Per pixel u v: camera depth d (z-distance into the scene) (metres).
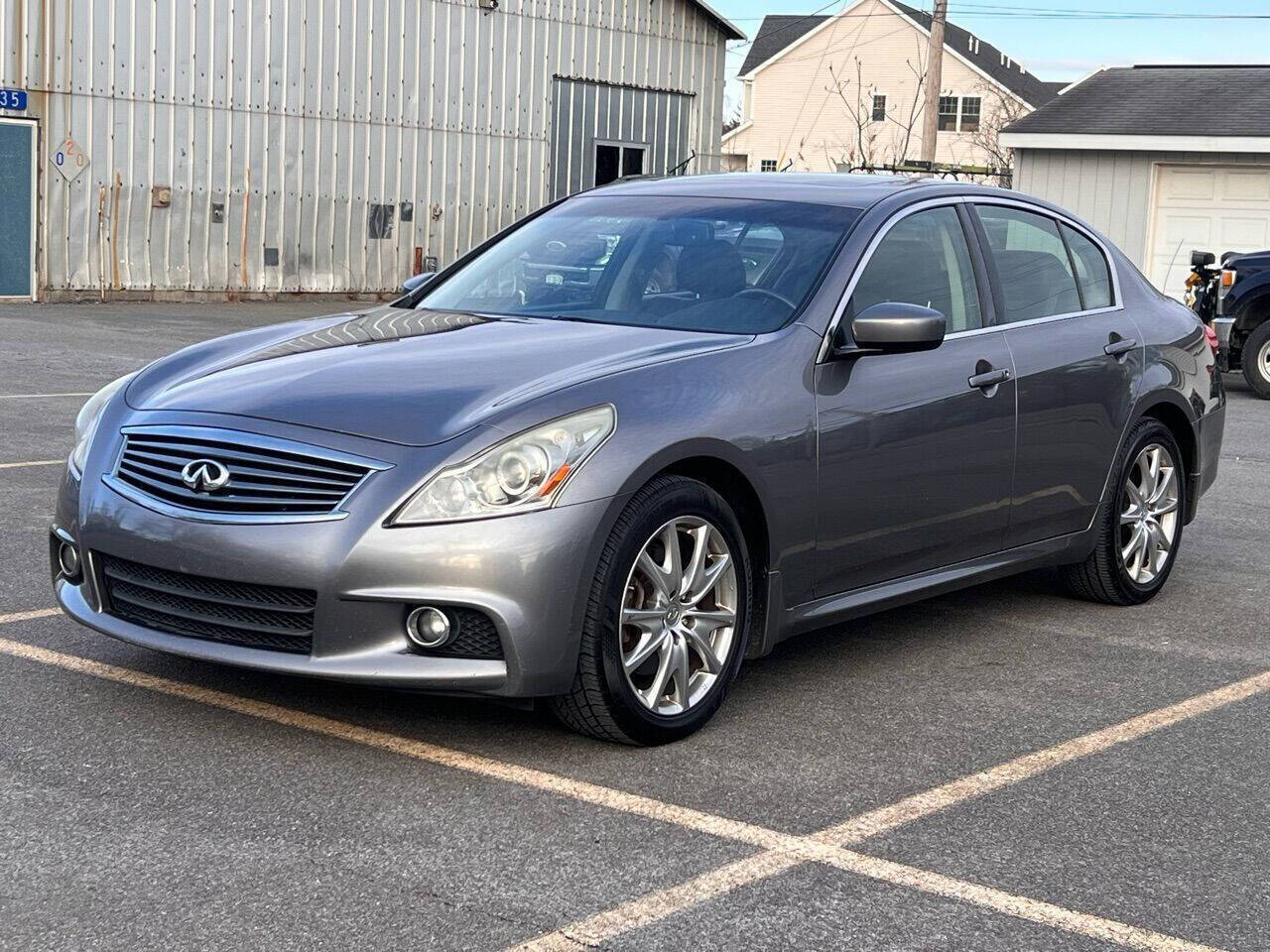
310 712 4.10
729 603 4.10
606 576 3.72
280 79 21.61
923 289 4.84
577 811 3.49
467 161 24.25
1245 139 19.91
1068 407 5.29
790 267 4.62
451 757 3.81
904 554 4.69
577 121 25.67
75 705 4.08
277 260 21.98
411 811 3.45
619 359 4.05
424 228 23.81
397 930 2.84
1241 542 7.14
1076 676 4.82
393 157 23.25
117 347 14.08
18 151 19.09
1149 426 5.79
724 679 4.09
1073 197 21.45
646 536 3.80
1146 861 3.33
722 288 4.62
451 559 3.56
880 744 4.07
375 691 4.30
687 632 3.97
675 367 4.03
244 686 4.29
